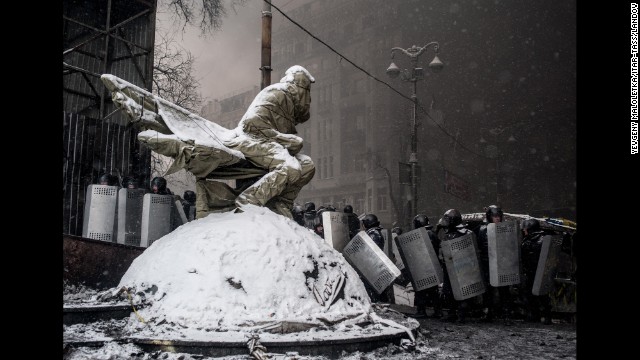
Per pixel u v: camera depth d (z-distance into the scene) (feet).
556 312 30.50
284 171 23.13
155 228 26.81
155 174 65.62
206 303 17.61
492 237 29.07
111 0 38.63
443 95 160.45
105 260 22.76
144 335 16.06
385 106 158.61
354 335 17.48
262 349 15.24
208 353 15.25
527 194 144.05
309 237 22.17
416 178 65.87
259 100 24.22
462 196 81.05
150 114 21.39
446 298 29.94
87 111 36.81
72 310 16.89
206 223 21.13
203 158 21.17
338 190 174.70
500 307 30.07
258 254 19.25
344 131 176.86
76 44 36.50
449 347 20.06
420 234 28.86
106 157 34.17
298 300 18.85
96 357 14.17
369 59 168.25
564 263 32.24
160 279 18.95
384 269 27.78
